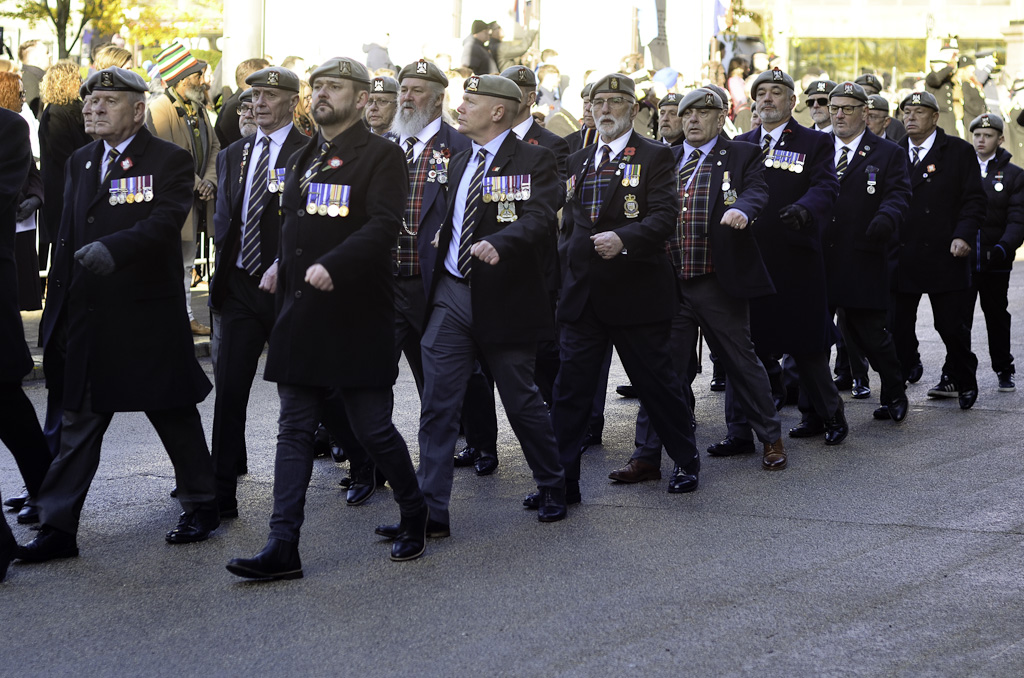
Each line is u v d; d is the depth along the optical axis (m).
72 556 5.66
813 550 5.68
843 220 8.24
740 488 6.79
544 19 21.03
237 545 5.84
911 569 5.40
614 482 6.95
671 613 4.91
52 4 17.19
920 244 8.95
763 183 7.00
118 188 5.71
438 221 6.79
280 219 6.27
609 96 6.37
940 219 8.92
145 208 5.70
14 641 4.71
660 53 22.88
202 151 10.38
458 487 6.91
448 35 19.00
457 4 19.11
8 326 5.79
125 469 7.16
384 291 5.43
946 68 16.83
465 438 7.89
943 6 32.88
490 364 6.05
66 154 9.49
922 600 5.02
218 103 12.75
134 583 5.32
